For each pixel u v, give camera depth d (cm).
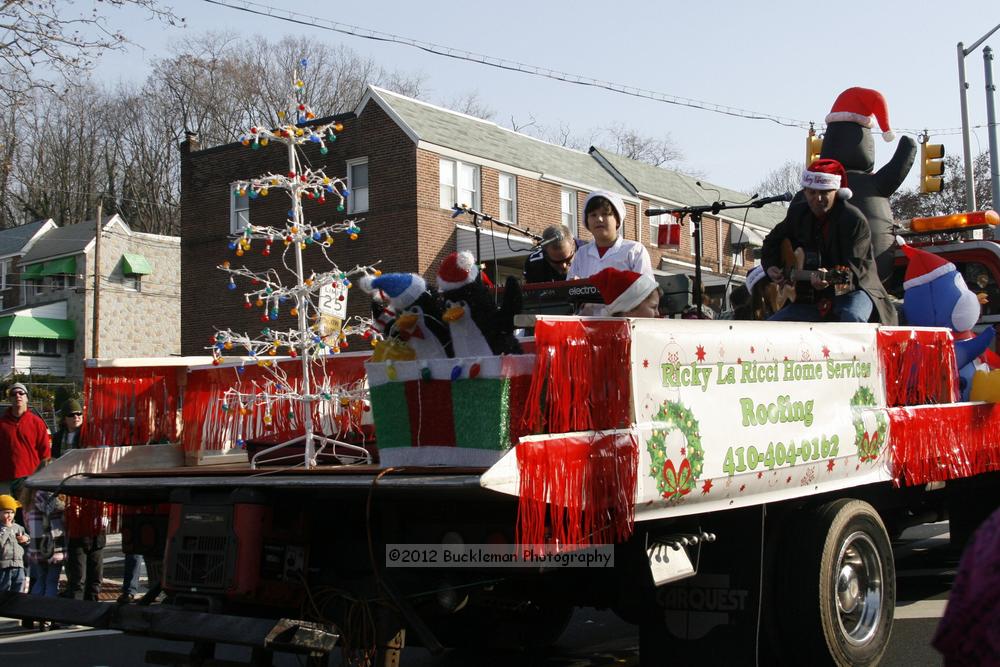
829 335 503
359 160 2436
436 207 2402
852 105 752
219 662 420
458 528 404
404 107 2464
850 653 491
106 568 1090
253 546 400
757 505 454
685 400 418
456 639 557
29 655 659
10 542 798
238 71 5794
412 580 412
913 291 652
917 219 761
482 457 390
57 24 1349
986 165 3475
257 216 2616
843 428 502
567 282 550
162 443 571
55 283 4322
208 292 2702
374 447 511
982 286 773
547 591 456
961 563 221
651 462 397
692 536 442
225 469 465
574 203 2812
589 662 596
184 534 421
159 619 401
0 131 1844
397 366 416
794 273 607
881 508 578
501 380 386
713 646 454
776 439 459
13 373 3734
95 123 6078
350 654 402
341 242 2447
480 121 2734
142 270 4278
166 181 6147
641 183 3023
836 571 489
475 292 433
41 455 864
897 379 551
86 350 4184
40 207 5919
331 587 417
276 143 2591
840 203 611
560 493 359
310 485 385
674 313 600
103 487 462
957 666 213
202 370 585
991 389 618
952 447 580
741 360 447
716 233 2947
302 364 565
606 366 387
